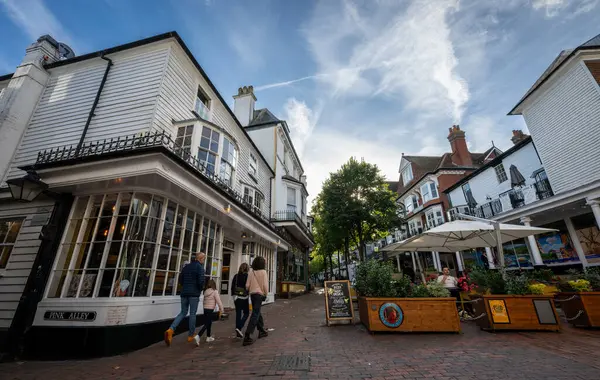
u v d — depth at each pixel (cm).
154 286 544
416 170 2805
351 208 2045
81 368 370
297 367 336
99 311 468
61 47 933
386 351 402
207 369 341
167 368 353
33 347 467
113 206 559
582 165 1092
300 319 746
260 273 513
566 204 1107
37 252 594
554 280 764
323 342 469
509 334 494
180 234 640
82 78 816
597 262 1120
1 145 727
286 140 1986
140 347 481
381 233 2300
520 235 737
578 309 544
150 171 489
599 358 342
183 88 820
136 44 784
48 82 855
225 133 870
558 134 1195
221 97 1028
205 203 661
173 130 750
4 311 560
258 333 566
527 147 1453
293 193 1847
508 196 1566
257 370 330
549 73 1186
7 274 594
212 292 530
